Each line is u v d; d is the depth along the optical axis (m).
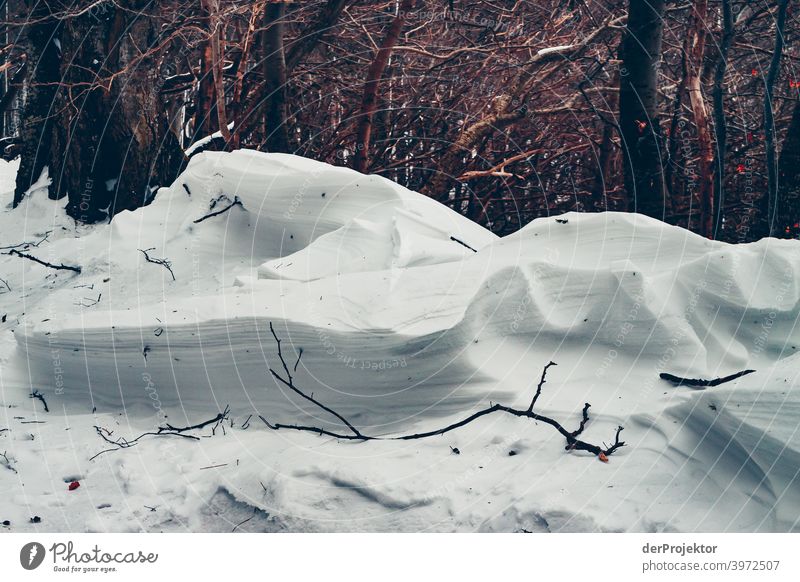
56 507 4.71
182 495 4.80
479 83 14.80
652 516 4.16
